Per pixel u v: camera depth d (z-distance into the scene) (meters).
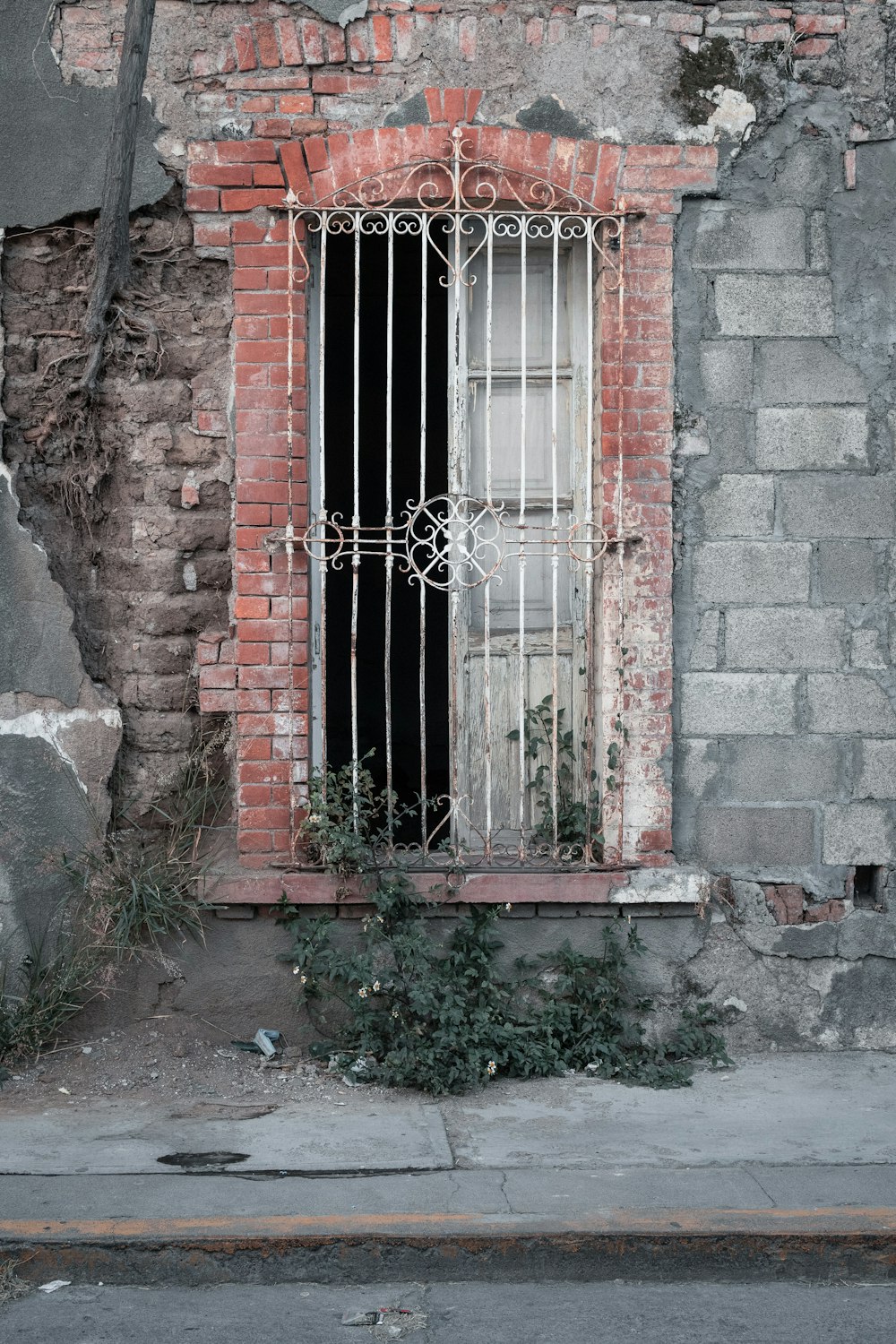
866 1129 4.61
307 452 5.40
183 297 5.43
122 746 5.45
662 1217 3.88
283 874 5.29
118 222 5.20
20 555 5.35
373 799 5.39
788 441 5.45
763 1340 3.49
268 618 5.35
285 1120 4.66
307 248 5.43
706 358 5.43
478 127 5.34
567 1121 4.68
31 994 5.28
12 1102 4.84
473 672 5.66
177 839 5.43
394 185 5.36
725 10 5.41
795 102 5.43
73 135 5.34
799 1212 3.92
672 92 5.38
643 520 5.40
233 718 5.45
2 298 5.42
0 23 5.32
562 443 5.66
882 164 5.46
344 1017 5.36
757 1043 5.48
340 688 9.37
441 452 9.04
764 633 5.46
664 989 5.45
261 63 5.32
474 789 5.66
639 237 5.38
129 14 5.02
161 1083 5.02
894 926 5.51
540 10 5.35
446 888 5.31
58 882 5.35
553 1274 3.79
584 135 5.37
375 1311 3.62
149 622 5.45
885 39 5.44
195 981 5.36
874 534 5.47
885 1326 3.57
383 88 5.33
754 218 5.43
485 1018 5.17
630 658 5.41
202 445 5.44
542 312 5.66
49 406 5.44
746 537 5.46
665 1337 3.50
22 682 5.36
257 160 5.31
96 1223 3.82
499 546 5.66
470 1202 3.97
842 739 5.49
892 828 5.50
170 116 5.32
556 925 5.42
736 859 5.48
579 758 5.62
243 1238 3.75
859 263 5.45
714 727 5.47
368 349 9.66
